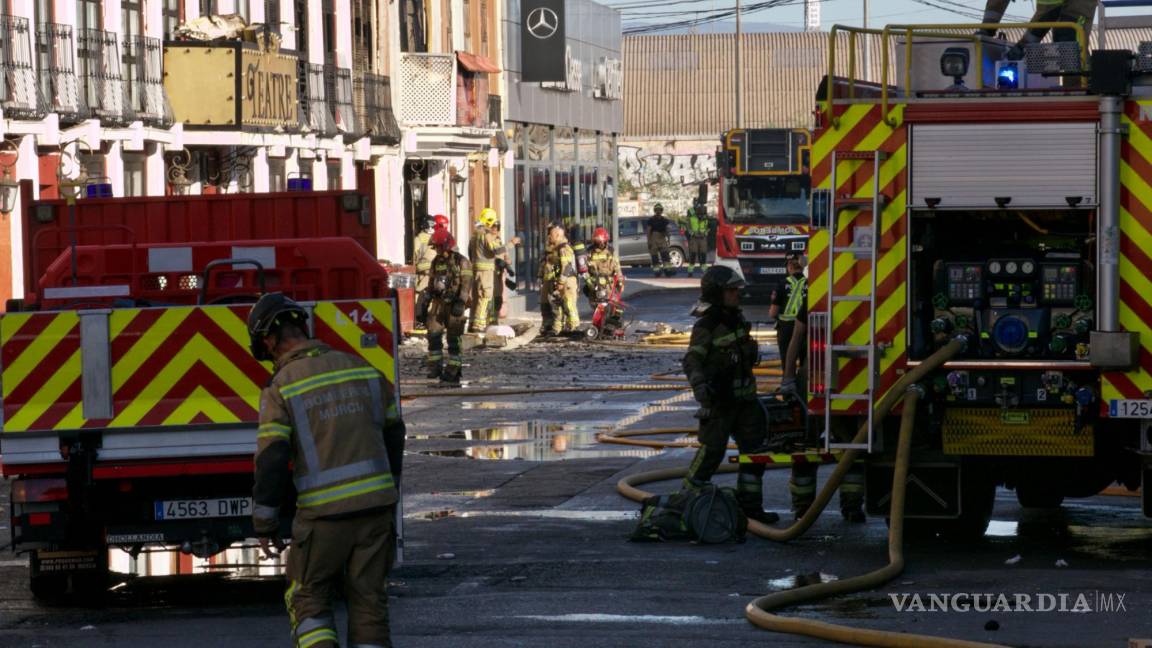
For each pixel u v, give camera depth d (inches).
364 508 600.7
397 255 3093.0
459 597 808.9
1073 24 914.1
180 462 786.8
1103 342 859.4
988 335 890.7
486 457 1336.1
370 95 2950.3
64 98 2074.3
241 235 948.0
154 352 786.8
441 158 3179.1
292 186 957.2
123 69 2249.0
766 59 7337.6
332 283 874.1
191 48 2367.1
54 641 730.2
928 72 914.1
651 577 855.7
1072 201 869.8
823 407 903.1
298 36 2780.5
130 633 743.1
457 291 1941.4
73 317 783.7
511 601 796.6
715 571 870.4
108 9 2210.9
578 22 4050.2
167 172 2378.2
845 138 892.6
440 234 1945.1
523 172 3639.3
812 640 707.4
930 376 889.5
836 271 898.7
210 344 788.0
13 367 781.9
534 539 975.0
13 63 1968.5
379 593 609.6
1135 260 868.0
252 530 802.8
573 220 4057.6
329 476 601.0
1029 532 991.6
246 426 785.6
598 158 4303.6
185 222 952.3
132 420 784.3
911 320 899.4
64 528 785.6
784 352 1477.6
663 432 1466.5
